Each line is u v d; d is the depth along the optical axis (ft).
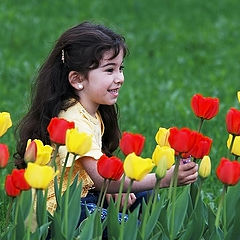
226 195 29.73
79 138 26.84
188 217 30.86
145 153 48.29
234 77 82.02
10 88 72.18
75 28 33.24
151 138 52.11
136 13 115.85
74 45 32.68
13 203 31.04
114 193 32.17
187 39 100.22
